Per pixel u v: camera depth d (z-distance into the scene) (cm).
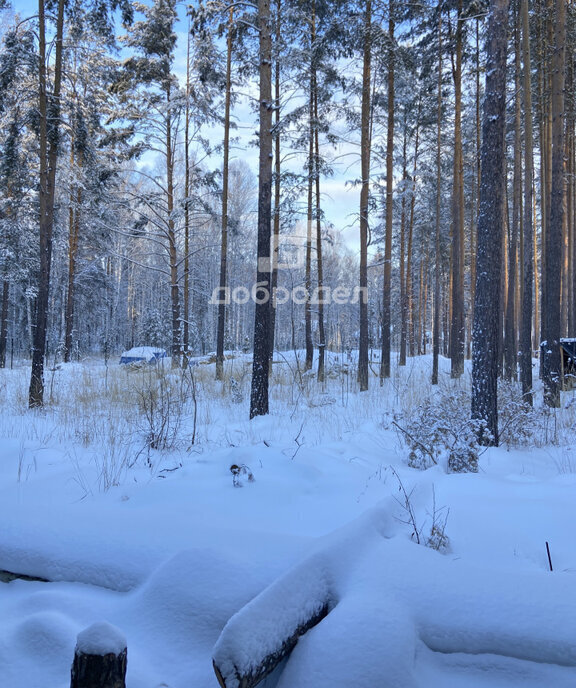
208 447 625
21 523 314
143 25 1794
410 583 226
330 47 1391
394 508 343
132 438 651
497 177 701
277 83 1525
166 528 302
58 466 505
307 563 233
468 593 218
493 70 693
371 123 1605
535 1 1412
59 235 2094
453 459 522
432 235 2522
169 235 1923
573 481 477
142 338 3200
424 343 3544
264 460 500
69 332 2298
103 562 270
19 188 1575
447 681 188
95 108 2019
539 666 188
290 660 193
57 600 244
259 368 884
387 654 181
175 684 190
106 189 1861
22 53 1001
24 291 2388
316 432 734
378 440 692
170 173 1916
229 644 170
